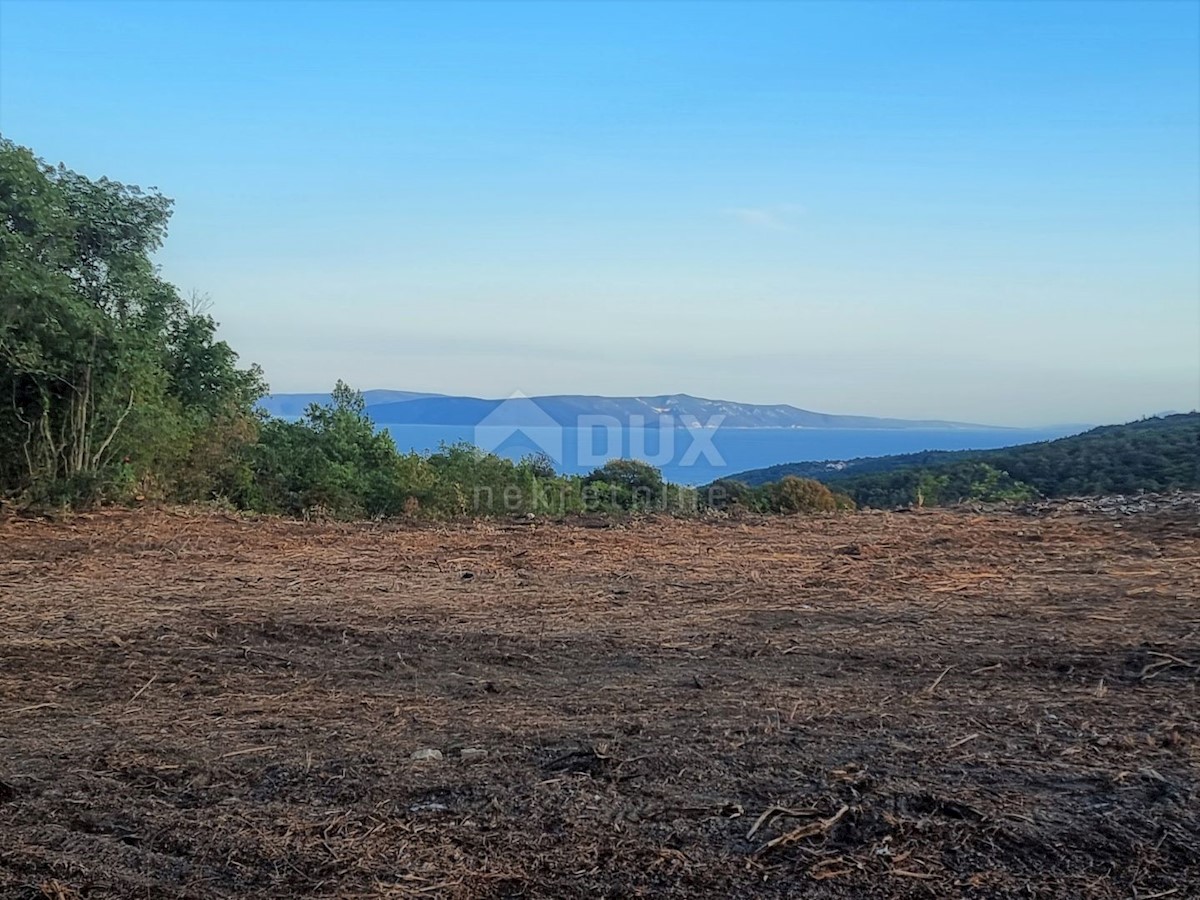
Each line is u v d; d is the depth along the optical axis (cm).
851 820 337
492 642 585
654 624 625
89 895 295
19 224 1242
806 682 497
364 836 331
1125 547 884
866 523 1092
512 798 358
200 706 472
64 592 734
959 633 588
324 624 630
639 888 298
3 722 449
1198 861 307
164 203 1374
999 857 311
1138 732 415
